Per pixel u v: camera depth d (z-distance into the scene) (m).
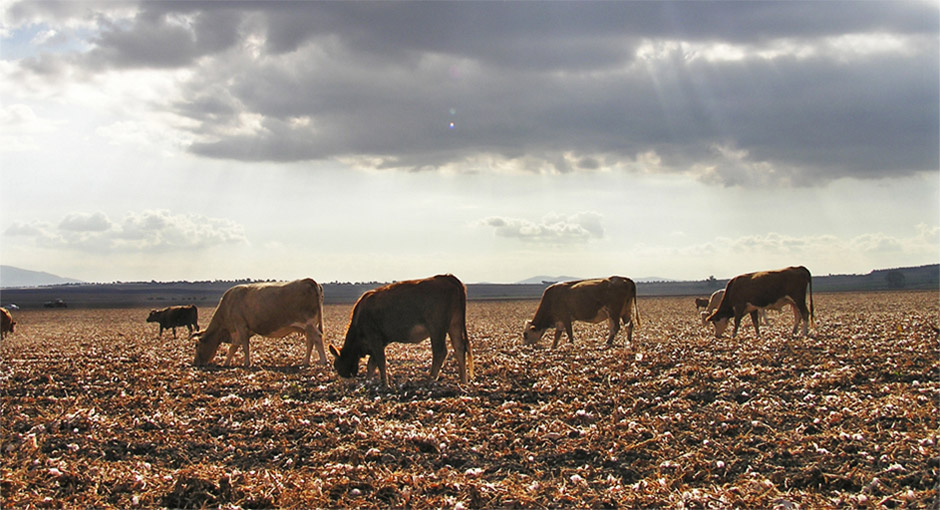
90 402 16.05
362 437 12.38
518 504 9.54
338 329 45.09
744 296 28.86
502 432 12.90
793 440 11.74
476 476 10.58
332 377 19.86
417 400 16.20
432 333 18.33
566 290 28.50
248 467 11.33
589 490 10.02
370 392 17.53
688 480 10.41
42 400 16.45
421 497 9.79
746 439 11.96
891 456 10.62
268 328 23.34
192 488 10.05
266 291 23.20
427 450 11.95
